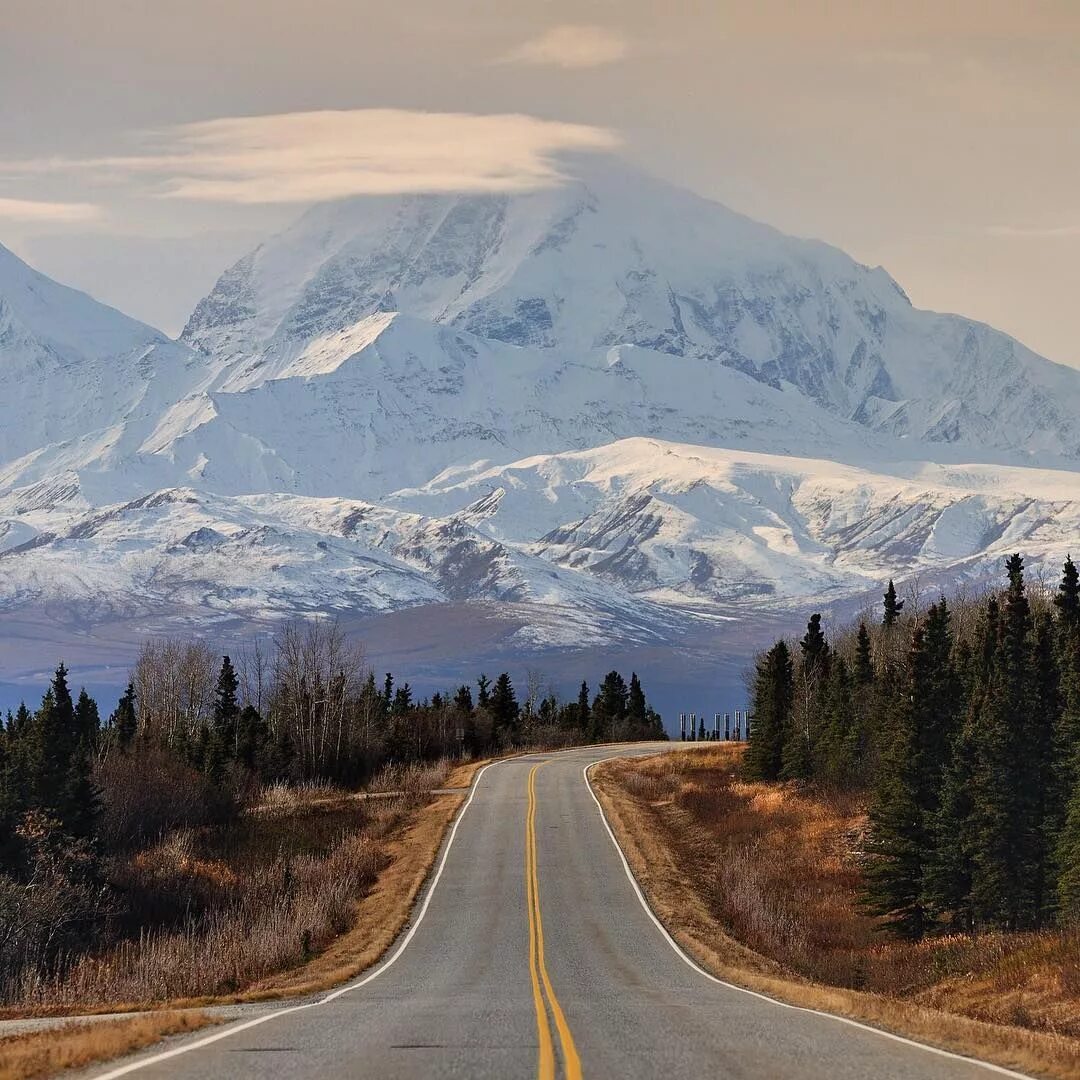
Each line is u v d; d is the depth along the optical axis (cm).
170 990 12394
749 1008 9162
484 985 11269
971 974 13612
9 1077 5975
